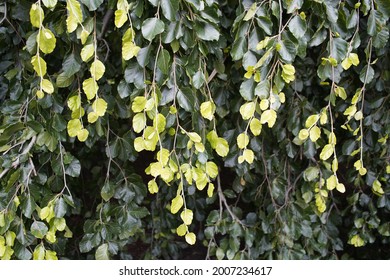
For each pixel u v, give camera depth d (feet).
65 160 3.42
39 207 3.38
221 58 3.43
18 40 3.83
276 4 3.01
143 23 2.72
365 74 3.45
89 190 5.20
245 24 3.03
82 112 3.02
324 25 3.05
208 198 4.56
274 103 2.93
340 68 3.30
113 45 4.09
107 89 3.73
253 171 4.96
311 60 4.25
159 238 5.48
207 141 3.37
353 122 4.30
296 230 4.36
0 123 3.69
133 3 2.83
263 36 3.03
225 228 4.45
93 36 2.88
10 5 3.76
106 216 3.86
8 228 3.26
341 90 3.26
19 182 3.33
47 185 3.64
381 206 4.30
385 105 4.28
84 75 3.84
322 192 4.03
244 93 2.98
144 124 2.88
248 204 5.23
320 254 4.87
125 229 3.91
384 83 4.21
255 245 4.71
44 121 3.41
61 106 3.40
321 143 4.01
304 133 3.20
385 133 4.21
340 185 3.28
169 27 2.89
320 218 4.58
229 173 5.67
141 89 3.03
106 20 3.45
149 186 3.05
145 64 2.84
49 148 3.29
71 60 3.09
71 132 2.98
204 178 3.19
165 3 2.73
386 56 4.07
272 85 3.05
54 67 4.10
